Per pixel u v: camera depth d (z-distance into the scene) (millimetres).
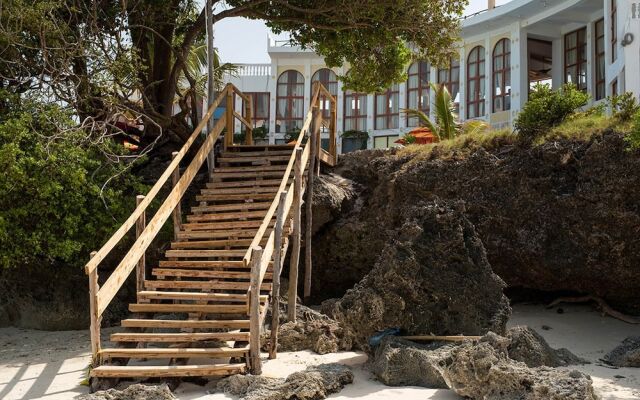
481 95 29219
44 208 11477
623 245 10891
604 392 7383
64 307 12469
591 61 25938
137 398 7332
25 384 8594
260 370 8398
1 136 11562
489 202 12133
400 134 30797
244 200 12664
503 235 12062
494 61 28781
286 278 13656
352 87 16875
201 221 11945
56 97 12938
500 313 8836
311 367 8461
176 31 16828
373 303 8789
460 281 8914
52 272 12578
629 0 18875
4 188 11109
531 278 12164
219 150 14953
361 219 13875
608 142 11117
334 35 15609
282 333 10148
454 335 8812
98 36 13367
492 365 7070
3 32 12016
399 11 14523
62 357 10180
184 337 8656
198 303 10180
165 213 10109
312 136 12914
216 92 18531
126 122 15898
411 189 13055
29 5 12492
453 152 13023
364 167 14594
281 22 15820
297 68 33094
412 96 30906
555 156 11641
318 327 10242
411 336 8805
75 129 12195
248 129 15141
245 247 10961
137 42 15234
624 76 19109
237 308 9289
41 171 11367
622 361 8836
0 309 12734
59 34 12789
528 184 11820
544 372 6945
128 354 8359
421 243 8969
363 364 9062
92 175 12062
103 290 8336
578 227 11320
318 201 13375
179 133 15492
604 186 11008
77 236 11969
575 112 12711
